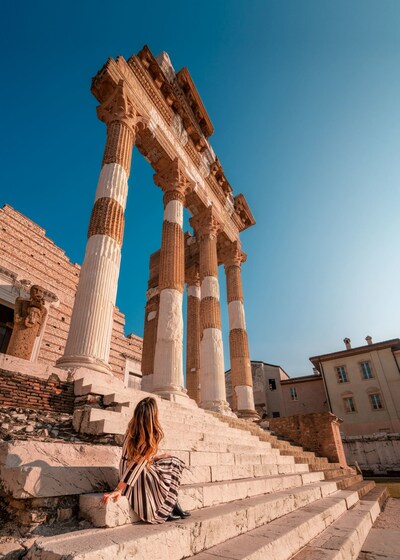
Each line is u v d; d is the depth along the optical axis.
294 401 34.72
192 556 2.55
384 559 3.72
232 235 19.36
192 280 20.38
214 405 12.27
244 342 16.39
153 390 10.16
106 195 9.65
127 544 2.16
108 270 8.50
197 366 17.81
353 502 6.75
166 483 2.94
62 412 5.82
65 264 18.44
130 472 2.88
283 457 8.42
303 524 3.76
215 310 14.57
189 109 16.17
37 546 2.12
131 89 12.16
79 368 6.76
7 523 2.60
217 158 18.33
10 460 2.83
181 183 14.50
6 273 14.93
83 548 2.00
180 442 5.02
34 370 5.93
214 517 3.02
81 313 7.79
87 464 3.34
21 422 4.71
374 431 29.19
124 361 20.59
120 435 4.54
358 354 32.62
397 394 29.58
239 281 18.50
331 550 3.38
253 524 3.56
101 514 2.61
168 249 12.74
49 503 2.71
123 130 11.20
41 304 11.88
